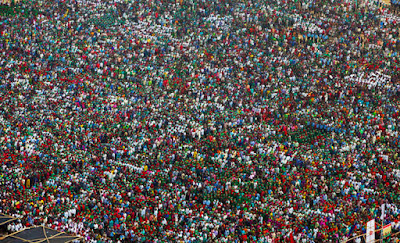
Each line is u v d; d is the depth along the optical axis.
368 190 90.69
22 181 87.44
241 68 126.56
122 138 103.94
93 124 106.56
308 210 85.88
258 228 81.62
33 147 97.50
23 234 73.38
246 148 101.25
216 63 128.25
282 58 129.12
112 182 90.50
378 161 98.44
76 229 78.19
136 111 112.38
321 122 108.44
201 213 84.00
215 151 100.62
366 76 123.31
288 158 98.38
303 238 80.25
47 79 120.31
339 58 129.00
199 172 94.06
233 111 113.88
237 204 87.12
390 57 129.50
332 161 97.75
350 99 116.44
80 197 85.88
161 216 83.38
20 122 104.62
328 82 122.50
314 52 131.00
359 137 105.00
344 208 86.25
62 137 101.81
